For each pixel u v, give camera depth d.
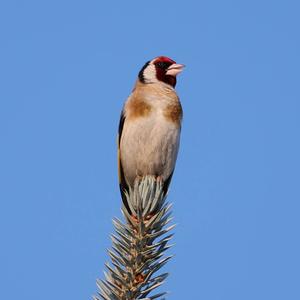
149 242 5.82
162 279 5.43
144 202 6.62
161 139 10.41
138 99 10.58
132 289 5.29
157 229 6.08
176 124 10.54
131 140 10.48
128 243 5.74
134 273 5.53
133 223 5.98
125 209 6.45
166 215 6.16
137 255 5.62
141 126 10.41
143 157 10.51
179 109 10.65
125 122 10.61
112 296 5.22
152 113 10.43
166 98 10.56
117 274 5.46
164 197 6.74
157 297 5.16
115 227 5.97
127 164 10.63
